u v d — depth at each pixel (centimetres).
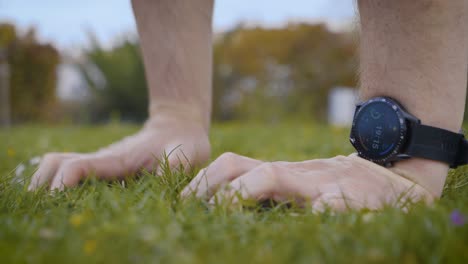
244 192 124
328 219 112
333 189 128
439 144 134
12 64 1150
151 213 116
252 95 1254
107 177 170
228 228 106
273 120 1196
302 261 86
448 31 130
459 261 88
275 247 93
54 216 119
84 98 1242
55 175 167
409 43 133
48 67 1189
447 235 92
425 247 92
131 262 87
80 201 135
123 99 1184
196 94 180
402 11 133
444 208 115
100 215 116
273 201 128
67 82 1259
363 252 89
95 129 676
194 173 158
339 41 1323
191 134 177
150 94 188
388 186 132
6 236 102
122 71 1177
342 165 137
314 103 1297
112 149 178
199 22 177
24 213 128
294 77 1326
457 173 166
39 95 1191
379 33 139
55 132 610
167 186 145
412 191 131
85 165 167
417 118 134
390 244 91
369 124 139
